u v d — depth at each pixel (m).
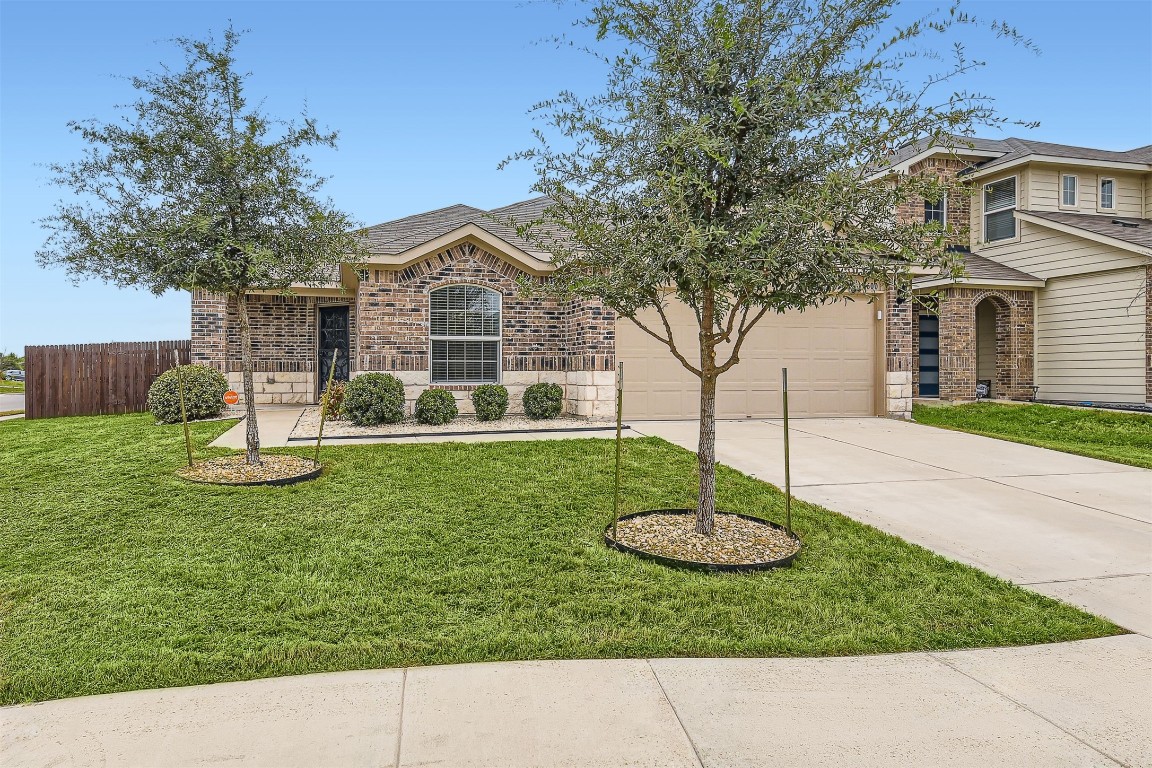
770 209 4.31
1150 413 13.35
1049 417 13.45
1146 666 3.35
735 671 3.29
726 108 4.69
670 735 2.72
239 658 3.36
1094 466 8.45
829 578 4.54
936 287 15.91
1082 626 3.83
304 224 7.18
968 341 15.98
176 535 5.25
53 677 3.17
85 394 14.01
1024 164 16.64
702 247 4.07
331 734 2.72
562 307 12.87
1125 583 4.54
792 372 12.58
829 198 4.25
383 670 3.28
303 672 3.25
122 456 8.16
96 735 2.71
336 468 7.48
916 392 17.69
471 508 6.01
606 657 3.42
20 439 9.91
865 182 4.61
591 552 4.94
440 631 3.68
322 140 7.09
